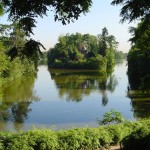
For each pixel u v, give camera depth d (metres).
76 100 41.78
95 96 45.03
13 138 13.98
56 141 14.59
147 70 53.38
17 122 28.77
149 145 12.32
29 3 6.52
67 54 135.88
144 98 41.72
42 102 40.25
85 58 138.12
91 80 71.69
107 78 76.56
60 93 48.97
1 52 37.97
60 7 6.69
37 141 14.22
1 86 57.69
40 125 27.94
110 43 134.88
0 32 34.38
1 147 13.28
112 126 17.25
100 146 16.05
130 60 66.50
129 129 17.28
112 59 120.06
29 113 32.97
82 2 6.71
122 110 34.47
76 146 15.09
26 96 46.03
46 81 70.19
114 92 48.81
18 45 7.34
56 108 36.03
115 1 6.98
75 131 15.75
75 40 148.62
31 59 7.36
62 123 28.81
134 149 13.06
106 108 35.81
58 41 140.00
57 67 132.00
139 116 31.31
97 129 16.62
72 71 108.19
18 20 6.85
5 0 6.65
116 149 16.08
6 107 36.53
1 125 27.52
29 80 72.06
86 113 33.12
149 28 7.86
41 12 6.68
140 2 6.61
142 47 15.11
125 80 69.69
